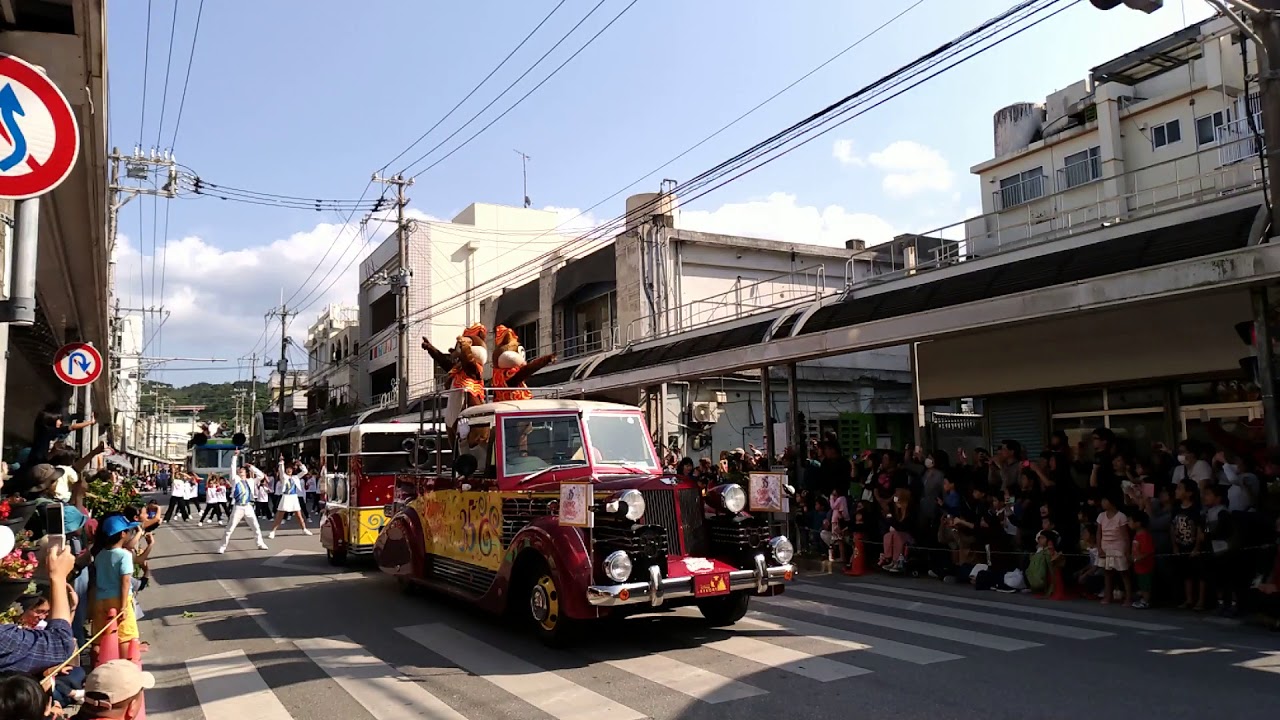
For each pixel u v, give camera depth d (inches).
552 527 285.7
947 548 447.8
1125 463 407.8
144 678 158.1
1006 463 474.0
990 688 231.8
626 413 364.2
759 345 575.2
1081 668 252.8
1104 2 322.0
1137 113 948.6
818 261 1075.9
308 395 2458.2
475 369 432.5
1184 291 356.2
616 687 242.5
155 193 934.4
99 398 1063.0
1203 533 343.3
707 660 270.1
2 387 337.7
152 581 497.7
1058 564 387.9
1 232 323.0
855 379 985.5
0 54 182.5
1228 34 850.1
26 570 215.8
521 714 221.6
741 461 604.4
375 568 532.4
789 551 302.7
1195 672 246.7
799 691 233.0
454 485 370.3
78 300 618.2
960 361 621.3
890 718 208.5
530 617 349.7
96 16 272.8
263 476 1013.2
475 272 1609.3
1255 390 472.4
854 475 565.0
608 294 1091.9
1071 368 550.0
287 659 290.8
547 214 1686.8
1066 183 1016.9
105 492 423.5
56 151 187.6
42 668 175.2
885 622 329.1
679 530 299.4
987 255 531.2
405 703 235.8
